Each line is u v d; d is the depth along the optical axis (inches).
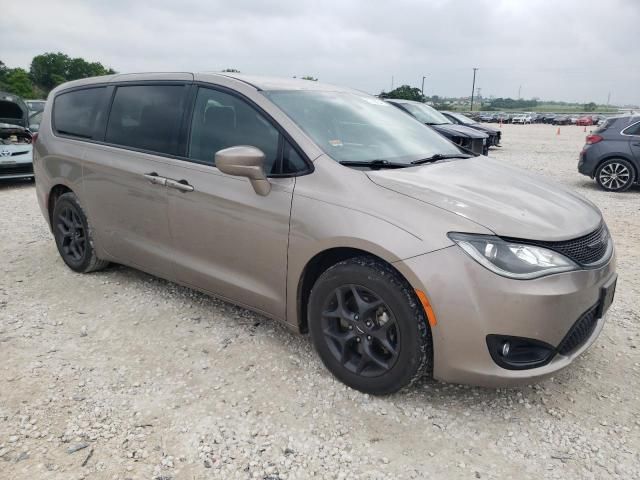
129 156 150.0
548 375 98.5
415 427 101.4
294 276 115.5
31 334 136.9
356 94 156.3
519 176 131.9
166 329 140.1
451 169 124.6
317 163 114.0
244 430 99.9
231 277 130.0
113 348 130.0
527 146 826.2
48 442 95.9
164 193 139.2
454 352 96.8
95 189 161.0
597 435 99.6
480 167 132.8
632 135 363.6
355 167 114.0
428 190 106.3
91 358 125.3
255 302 126.5
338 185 110.0
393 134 139.1
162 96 147.5
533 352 98.7
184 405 107.2
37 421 101.6
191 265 138.5
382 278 101.3
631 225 264.7
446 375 99.7
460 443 97.3
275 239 116.8
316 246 109.1
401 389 106.7
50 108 185.3
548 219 103.8
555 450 95.7
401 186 106.8
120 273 181.5
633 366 124.1
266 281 122.3
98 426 100.3
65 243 181.5
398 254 97.7
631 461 92.7
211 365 122.4
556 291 94.5
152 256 148.7
